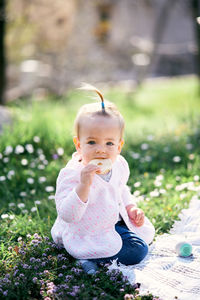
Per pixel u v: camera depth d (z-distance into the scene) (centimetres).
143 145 562
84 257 261
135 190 412
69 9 1303
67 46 1362
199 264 262
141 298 219
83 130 263
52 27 1282
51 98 1227
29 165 493
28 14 1181
